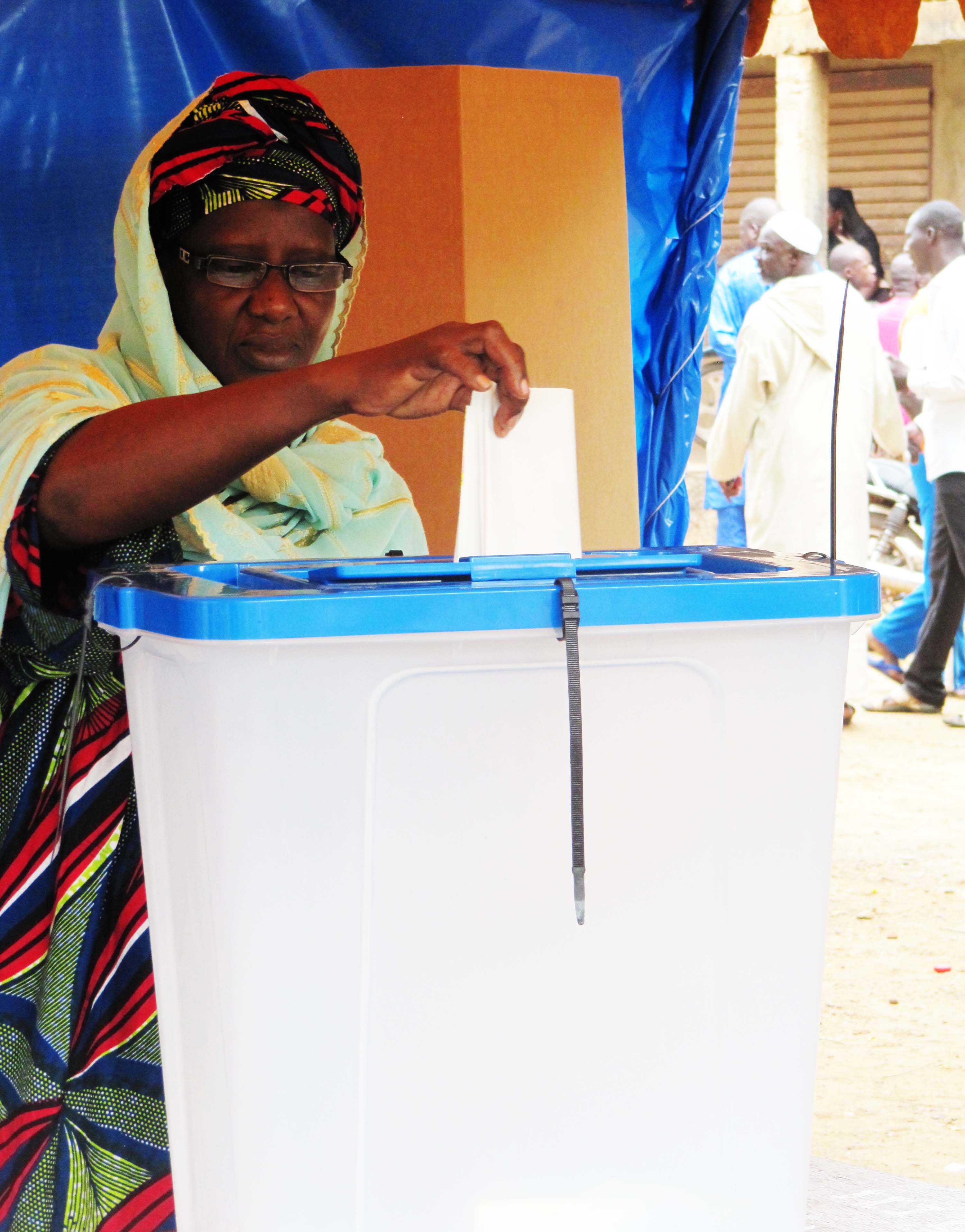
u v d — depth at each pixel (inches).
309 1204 49.1
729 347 295.4
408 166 104.3
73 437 57.7
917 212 315.9
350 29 104.8
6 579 60.8
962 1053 125.6
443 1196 50.0
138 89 94.5
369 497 86.4
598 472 118.3
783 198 376.8
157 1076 62.2
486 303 106.1
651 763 49.5
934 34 386.9
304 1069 48.4
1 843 63.4
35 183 92.7
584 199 113.9
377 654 46.4
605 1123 51.0
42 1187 62.0
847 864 179.0
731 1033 51.7
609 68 120.2
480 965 49.1
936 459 242.7
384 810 47.5
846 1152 106.2
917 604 267.4
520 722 48.1
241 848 47.1
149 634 48.5
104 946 62.1
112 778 62.5
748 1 125.0
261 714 46.2
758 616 48.6
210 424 55.1
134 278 73.7
